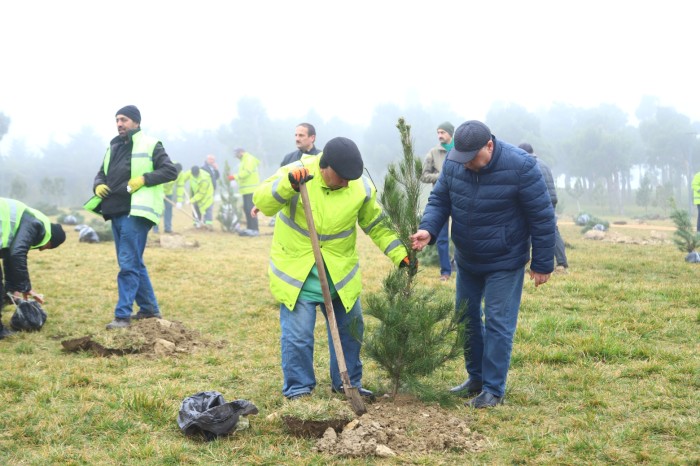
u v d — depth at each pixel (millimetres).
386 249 4562
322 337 6402
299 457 3691
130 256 6645
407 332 4391
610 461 3596
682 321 6625
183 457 3684
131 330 6129
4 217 6391
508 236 4414
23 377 5016
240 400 4172
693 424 4016
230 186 18516
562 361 5516
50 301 7969
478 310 4766
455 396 4559
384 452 3701
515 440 3932
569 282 8797
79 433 4051
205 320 7273
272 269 4527
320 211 4391
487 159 4293
